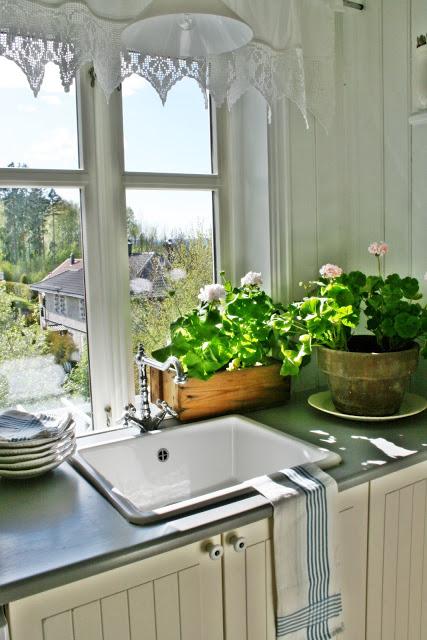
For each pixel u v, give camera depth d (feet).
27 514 3.69
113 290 5.65
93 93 5.44
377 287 5.59
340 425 5.27
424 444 4.74
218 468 5.52
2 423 4.50
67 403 5.59
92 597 3.16
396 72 5.90
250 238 6.43
